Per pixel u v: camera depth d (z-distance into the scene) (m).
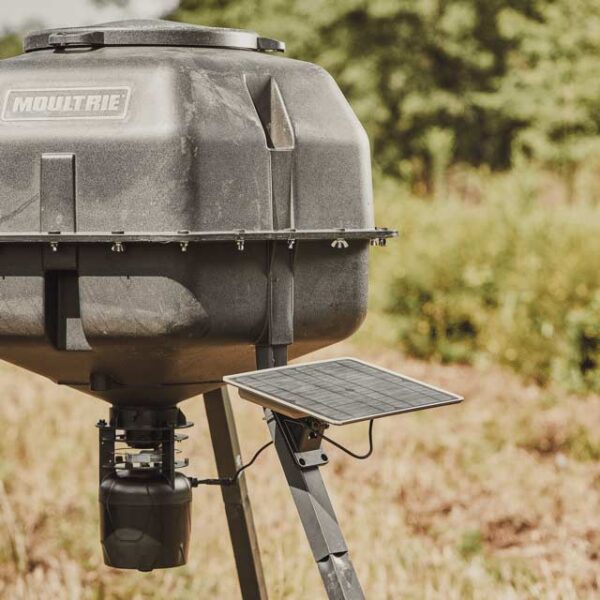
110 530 4.68
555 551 7.43
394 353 14.55
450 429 10.29
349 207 4.48
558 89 27.67
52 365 4.47
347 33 30.03
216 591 6.68
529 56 28.67
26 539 7.52
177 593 6.67
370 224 4.57
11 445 9.77
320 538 4.09
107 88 4.14
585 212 14.91
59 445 9.58
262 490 8.23
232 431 5.29
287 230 4.20
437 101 29.09
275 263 4.25
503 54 29.47
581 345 12.23
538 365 12.84
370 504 8.17
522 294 13.39
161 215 4.05
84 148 4.09
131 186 4.06
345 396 3.91
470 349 14.26
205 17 32.28
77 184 4.10
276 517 7.65
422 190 23.86
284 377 4.06
